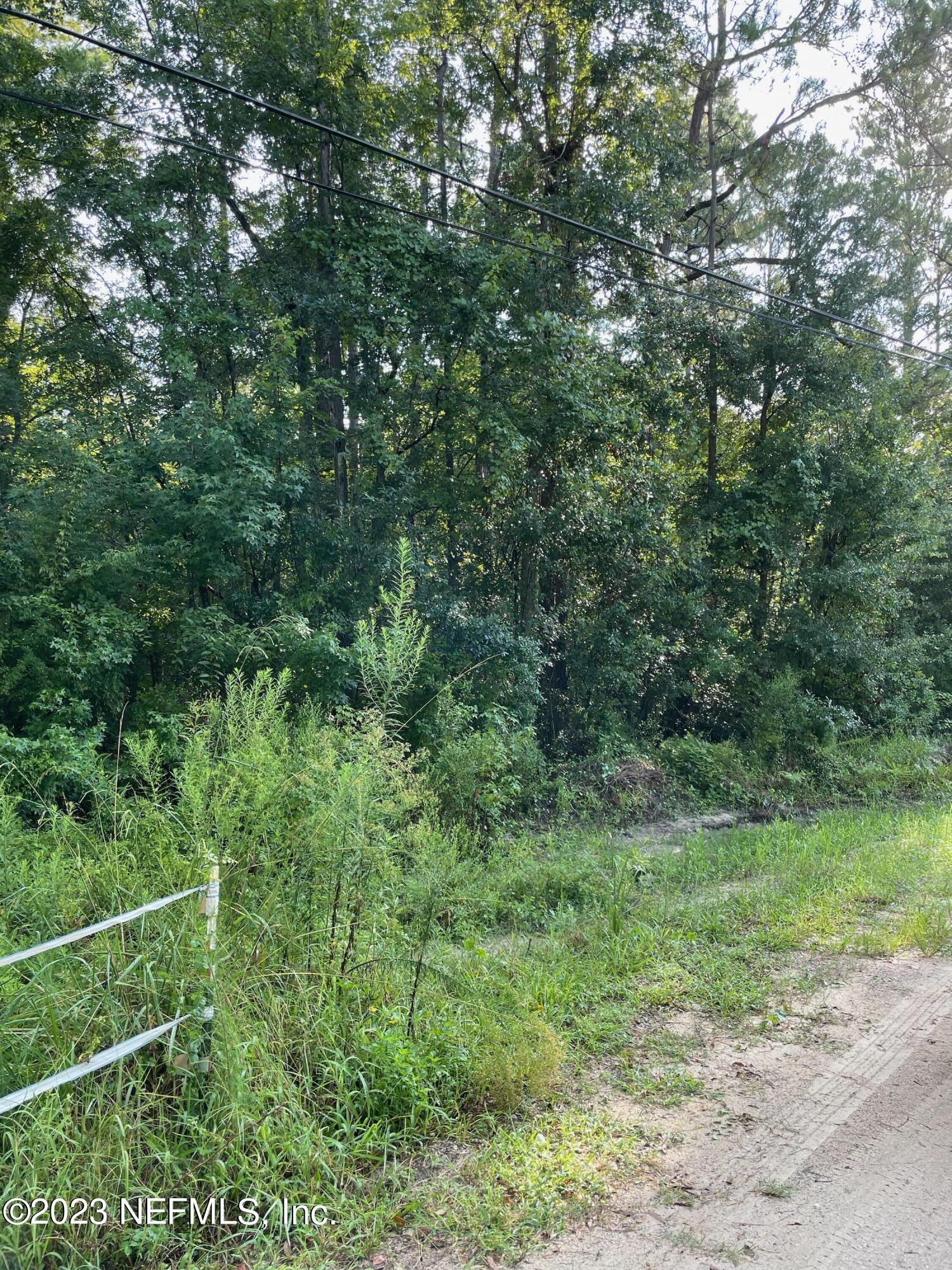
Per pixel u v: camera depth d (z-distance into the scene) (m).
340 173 15.41
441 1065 4.70
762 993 6.27
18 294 15.07
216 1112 3.84
